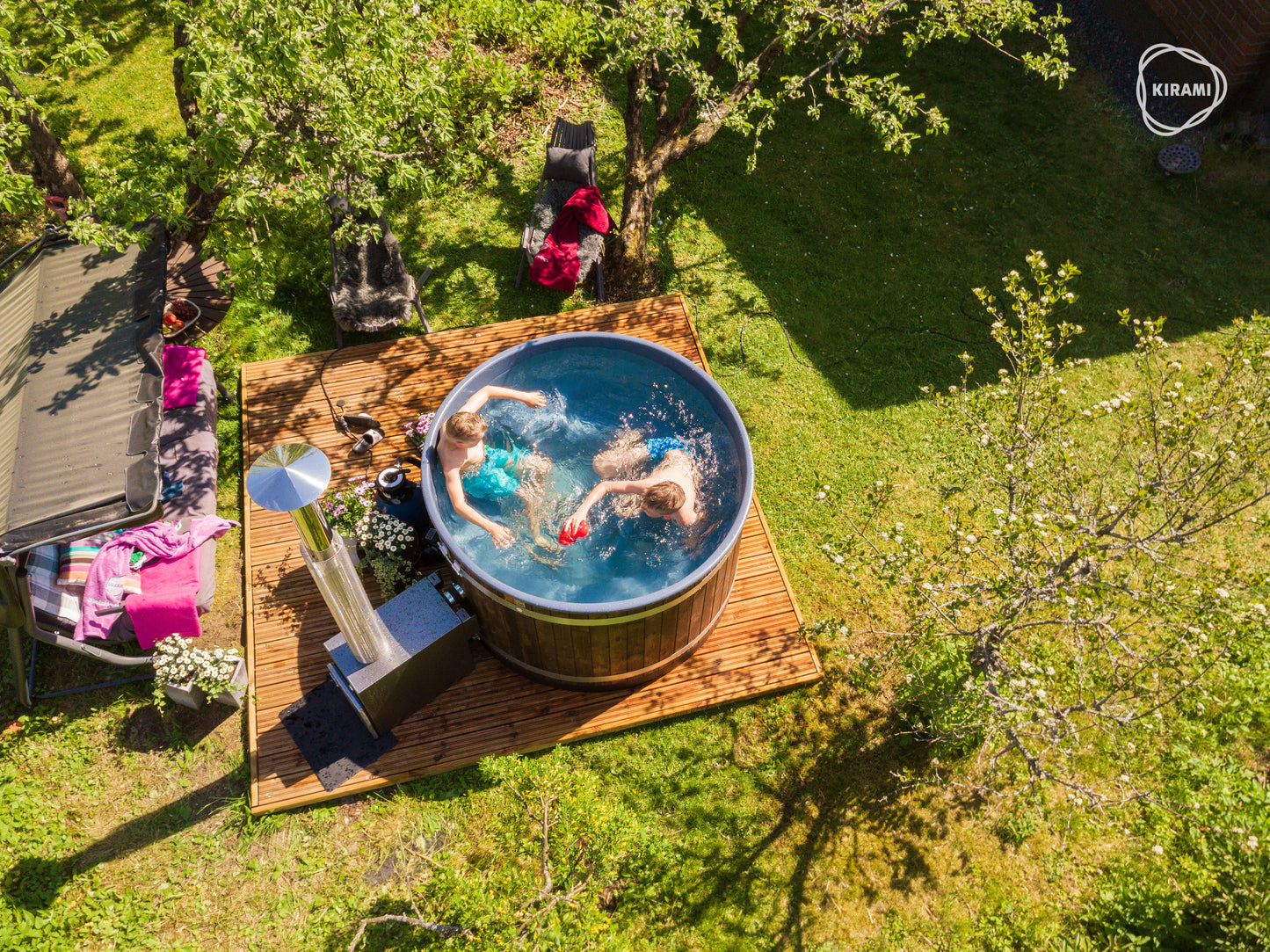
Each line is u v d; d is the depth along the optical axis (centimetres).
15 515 439
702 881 435
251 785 445
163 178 494
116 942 410
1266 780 459
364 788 448
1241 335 400
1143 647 473
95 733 470
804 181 767
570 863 380
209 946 411
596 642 428
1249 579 362
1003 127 810
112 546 482
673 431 536
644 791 461
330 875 430
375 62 492
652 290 687
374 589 514
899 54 871
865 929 425
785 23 589
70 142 742
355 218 635
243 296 562
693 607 441
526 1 758
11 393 489
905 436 612
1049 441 418
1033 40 884
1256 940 344
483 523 470
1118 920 392
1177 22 790
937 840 451
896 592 533
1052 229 738
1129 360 656
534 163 757
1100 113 821
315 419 582
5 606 450
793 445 605
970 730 419
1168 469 400
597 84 827
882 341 665
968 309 685
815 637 503
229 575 530
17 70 528
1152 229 739
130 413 476
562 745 470
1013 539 384
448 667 468
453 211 721
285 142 482
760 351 655
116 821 444
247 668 482
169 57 809
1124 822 427
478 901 342
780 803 460
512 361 542
